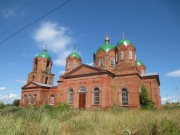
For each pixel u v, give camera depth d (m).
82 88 31.64
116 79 31.05
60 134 8.34
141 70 46.72
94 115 13.20
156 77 34.03
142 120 9.86
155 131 8.20
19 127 7.00
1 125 6.80
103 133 8.75
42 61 51.00
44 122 8.67
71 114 15.24
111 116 12.94
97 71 30.48
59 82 40.75
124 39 35.91
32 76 50.66
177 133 7.86
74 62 43.09
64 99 33.03
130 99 28.69
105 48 37.56
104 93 28.62
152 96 32.78
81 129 9.88
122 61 33.97
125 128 8.83
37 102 43.91
